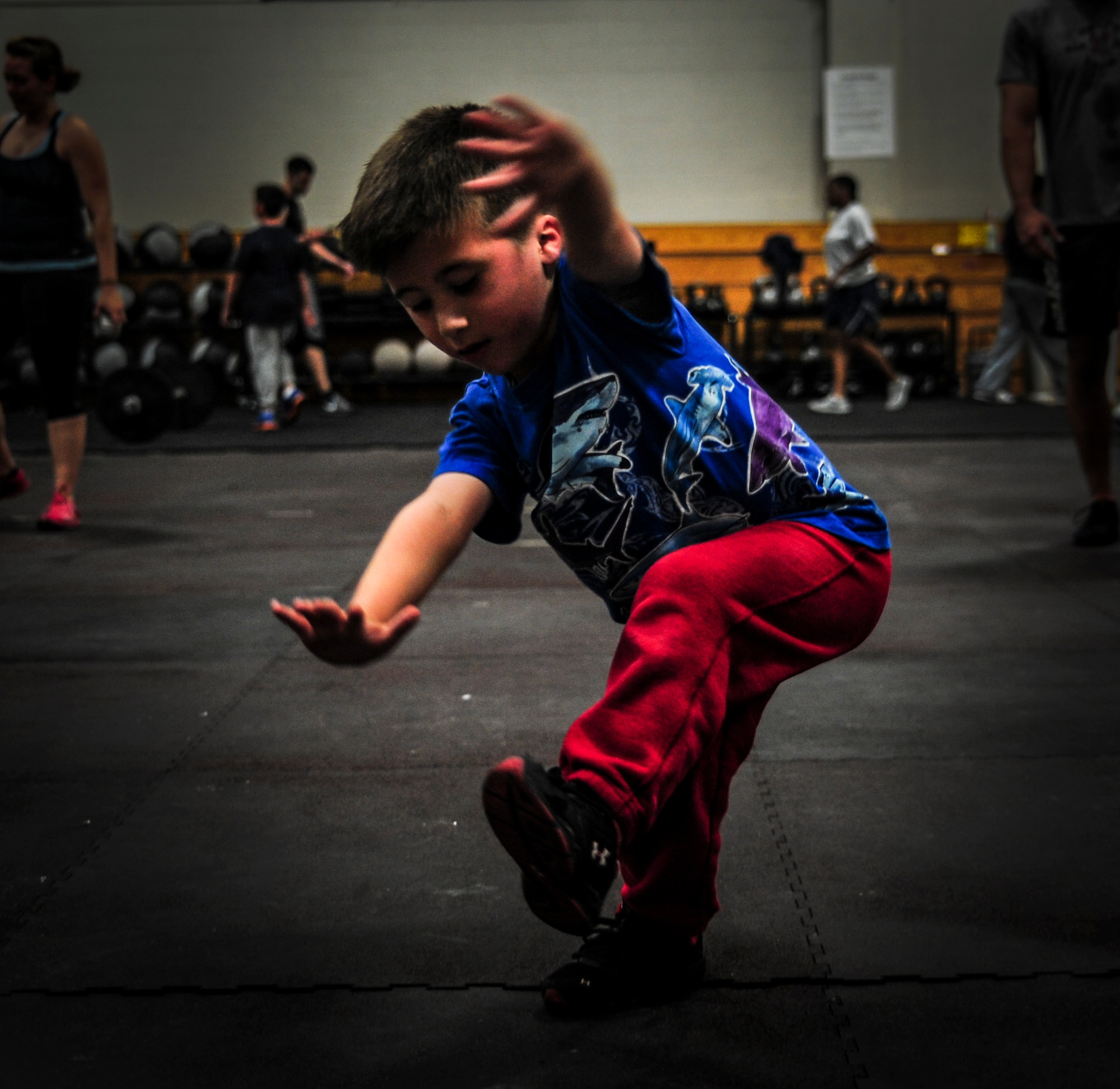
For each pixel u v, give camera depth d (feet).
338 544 16.65
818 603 4.97
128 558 15.78
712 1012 5.31
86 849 7.07
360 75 40.50
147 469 24.57
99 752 8.71
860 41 39.63
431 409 38.06
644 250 4.67
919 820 7.33
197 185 40.88
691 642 4.66
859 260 33.94
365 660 4.25
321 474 23.73
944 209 40.45
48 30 40.24
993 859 6.78
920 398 39.37
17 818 7.54
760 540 4.98
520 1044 5.08
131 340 40.47
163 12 40.19
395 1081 4.83
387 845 7.07
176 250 38.81
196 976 5.65
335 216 40.91
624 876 5.44
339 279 41.68
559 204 4.17
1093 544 15.51
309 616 4.06
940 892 6.39
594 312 4.76
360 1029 5.21
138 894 6.50
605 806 4.36
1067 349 15.23
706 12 40.19
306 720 9.39
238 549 16.37
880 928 6.01
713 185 40.81
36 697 10.03
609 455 4.96
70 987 5.57
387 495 20.95
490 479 5.17
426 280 4.37
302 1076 4.88
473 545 16.57
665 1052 5.00
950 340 39.78
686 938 5.34
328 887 6.55
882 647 11.17
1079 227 14.39
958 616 12.23
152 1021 5.29
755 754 8.50
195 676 10.59
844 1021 5.20
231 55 40.40
